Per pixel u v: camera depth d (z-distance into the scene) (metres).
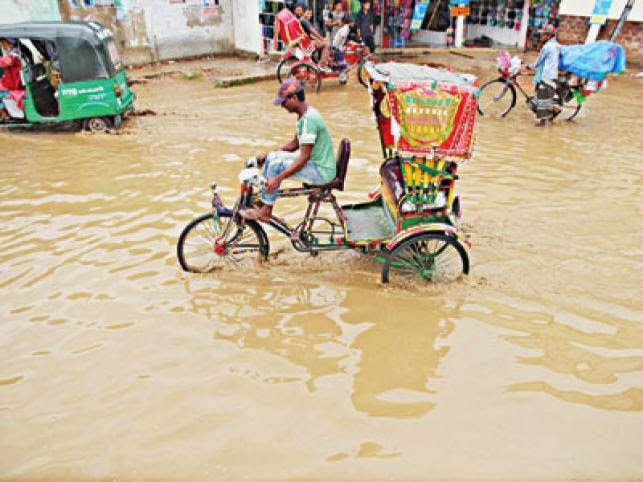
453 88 4.29
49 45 8.98
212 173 7.32
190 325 4.32
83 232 5.74
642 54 14.38
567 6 15.45
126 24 14.02
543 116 9.61
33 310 4.47
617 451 3.18
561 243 5.54
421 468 3.07
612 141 8.84
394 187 4.79
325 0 15.15
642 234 5.71
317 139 4.64
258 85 12.79
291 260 5.27
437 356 4.00
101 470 3.07
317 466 3.08
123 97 9.38
